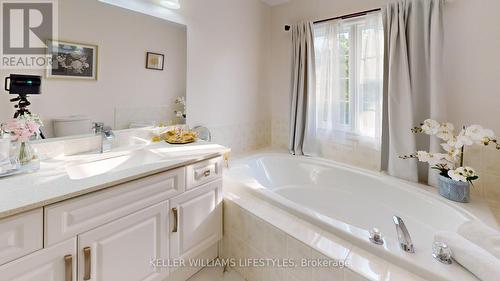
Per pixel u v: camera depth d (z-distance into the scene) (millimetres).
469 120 1651
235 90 2504
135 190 1126
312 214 1316
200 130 2146
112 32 1546
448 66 1696
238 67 2512
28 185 954
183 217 1373
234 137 2553
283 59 2773
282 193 2301
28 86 1241
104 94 1536
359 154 2223
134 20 1654
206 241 1539
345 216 1968
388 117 1919
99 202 1000
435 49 1639
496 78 1546
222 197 1643
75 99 1413
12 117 1199
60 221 894
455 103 1690
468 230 1034
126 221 1101
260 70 2779
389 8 1853
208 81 2223
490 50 1553
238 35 2479
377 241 1070
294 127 2584
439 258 951
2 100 1172
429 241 1463
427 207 1568
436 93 1649
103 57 1515
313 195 2211
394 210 1759
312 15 2451
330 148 2428
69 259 921
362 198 1968
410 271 944
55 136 1346
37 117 1227
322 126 2465
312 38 2387
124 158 1482
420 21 1757
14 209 771
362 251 1072
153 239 1231
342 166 2164
